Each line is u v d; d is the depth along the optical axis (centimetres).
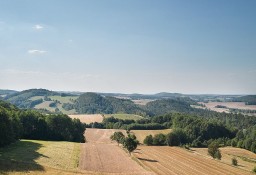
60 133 14075
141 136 18962
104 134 18725
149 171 7619
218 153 12131
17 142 10275
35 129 13412
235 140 19412
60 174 5809
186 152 12675
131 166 8050
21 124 11738
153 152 12038
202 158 11300
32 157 7294
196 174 8194
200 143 19512
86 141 16212
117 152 10462
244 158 14338
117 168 7588
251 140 17875
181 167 9031
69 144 11088
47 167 6312
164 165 9094
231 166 10181
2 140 8838
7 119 9325
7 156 6956
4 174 5206
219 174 8569
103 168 7400
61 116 14412
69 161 7600
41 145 9919
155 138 16812
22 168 5822
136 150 12319
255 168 9744
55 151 8800
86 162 7888
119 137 13762
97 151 10106
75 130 15088
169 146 15225
